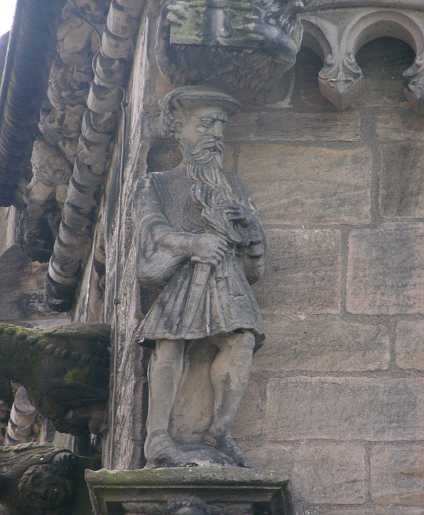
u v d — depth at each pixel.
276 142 11.88
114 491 10.61
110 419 12.46
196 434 11.01
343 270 11.62
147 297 11.45
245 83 11.71
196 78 11.65
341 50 11.88
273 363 11.43
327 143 11.88
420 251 11.66
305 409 11.35
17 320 18.17
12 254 18.08
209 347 11.11
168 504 10.53
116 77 13.07
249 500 10.64
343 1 11.95
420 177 11.82
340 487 11.21
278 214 11.73
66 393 12.76
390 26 12.00
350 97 11.88
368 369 11.42
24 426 16.95
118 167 13.18
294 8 11.62
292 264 11.62
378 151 11.88
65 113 13.98
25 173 15.15
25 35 13.47
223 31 11.47
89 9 13.07
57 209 15.29
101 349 12.83
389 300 11.56
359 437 11.30
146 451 10.89
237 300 11.02
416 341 11.48
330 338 11.48
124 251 12.26
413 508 11.18
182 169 11.52
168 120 11.63
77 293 15.81
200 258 11.06
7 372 12.79
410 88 11.82
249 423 11.31
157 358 11.01
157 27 11.74
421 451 11.27
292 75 12.00
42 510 12.54
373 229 11.71
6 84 14.12
